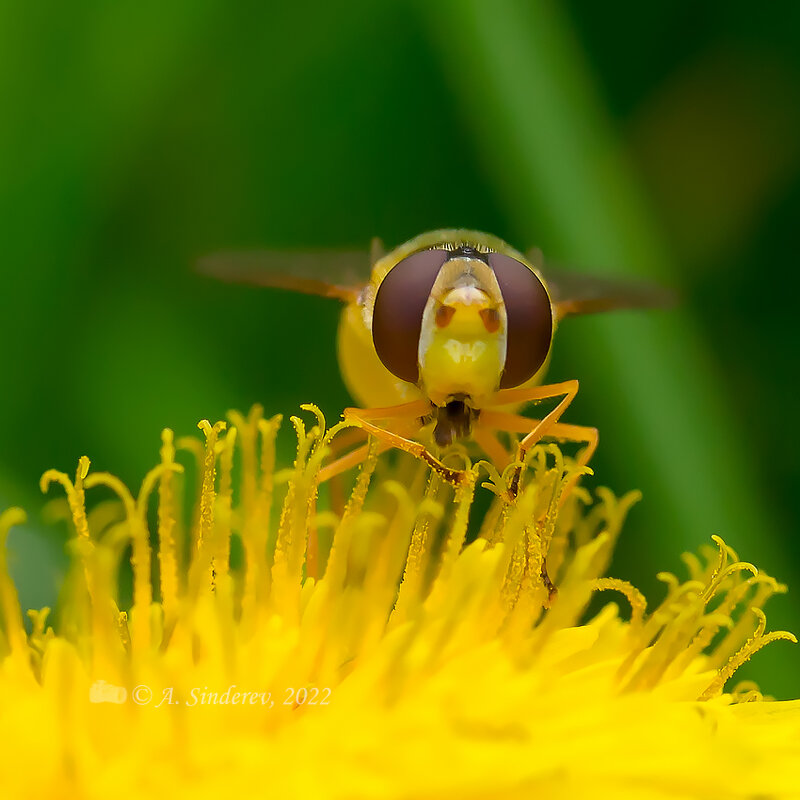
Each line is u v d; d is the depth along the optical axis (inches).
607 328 2.5
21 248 2.6
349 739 2.1
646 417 2.5
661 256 2.6
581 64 2.6
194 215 2.6
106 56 2.6
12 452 2.5
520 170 2.6
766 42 2.7
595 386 2.5
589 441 2.2
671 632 2.2
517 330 2.2
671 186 2.7
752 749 2.1
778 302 2.7
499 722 2.1
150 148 2.6
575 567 2.2
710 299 2.7
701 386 2.5
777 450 2.6
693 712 2.1
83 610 2.1
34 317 2.6
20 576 2.4
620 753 2.1
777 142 2.7
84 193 2.6
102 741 2.1
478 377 2.1
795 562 2.5
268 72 2.6
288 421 2.6
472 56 2.6
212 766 2.1
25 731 2.1
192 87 2.6
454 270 2.2
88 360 2.6
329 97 2.6
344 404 2.6
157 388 2.6
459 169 2.6
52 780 2.1
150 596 2.2
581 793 2.1
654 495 2.5
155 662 2.1
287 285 2.4
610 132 2.6
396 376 2.2
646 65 2.7
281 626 2.2
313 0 2.6
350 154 2.6
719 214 2.7
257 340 2.6
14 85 2.5
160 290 2.6
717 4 2.7
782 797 2.1
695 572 2.3
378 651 2.1
